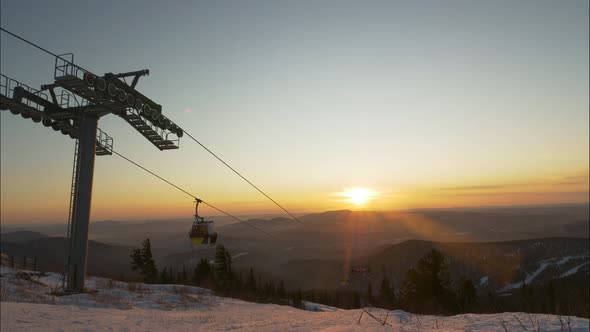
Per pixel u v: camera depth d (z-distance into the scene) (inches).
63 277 1015.6
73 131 1112.2
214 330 418.9
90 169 1045.8
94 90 936.9
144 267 3107.8
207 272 2915.8
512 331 326.3
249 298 1427.2
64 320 546.0
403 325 396.8
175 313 797.9
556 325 343.9
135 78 1095.6
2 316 549.6
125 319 589.3
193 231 726.5
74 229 1027.9
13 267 1395.2
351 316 529.7
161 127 1136.8
